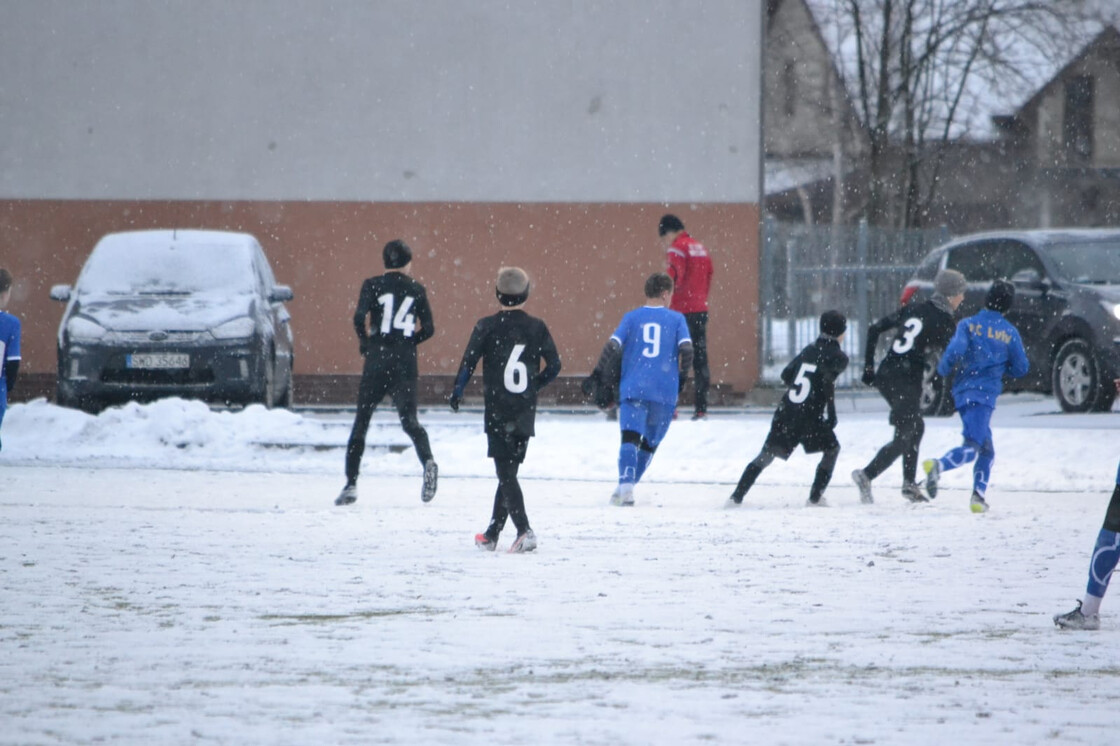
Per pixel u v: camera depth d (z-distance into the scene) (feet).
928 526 140.67
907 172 512.22
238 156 310.65
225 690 71.67
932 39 507.30
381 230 309.83
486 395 122.72
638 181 307.17
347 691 71.56
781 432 156.97
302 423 211.00
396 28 309.42
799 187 513.04
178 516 144.36
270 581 104.99
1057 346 247.09
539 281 307.99
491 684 73.26
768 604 96.43
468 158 308.60
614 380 162.20
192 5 310.24
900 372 162.20
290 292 245.45
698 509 156.15
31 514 144.87
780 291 306.76
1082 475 186.29
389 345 153.79
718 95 305.94
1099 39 532.32
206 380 222.48
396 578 106.73
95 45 310.86
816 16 507.71
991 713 67.87
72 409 213.46
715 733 63.77
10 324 167.53
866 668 77.51
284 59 309.63
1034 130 561.84
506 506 122.42
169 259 240.94
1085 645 83.82
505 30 307.78
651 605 95.86
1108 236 259.19
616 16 306.35
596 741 62.39
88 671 75.87
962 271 269.85
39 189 310.86
